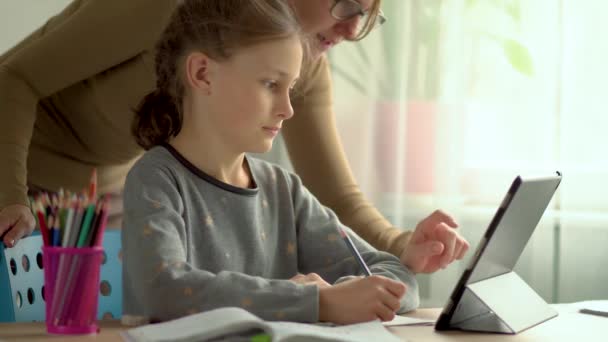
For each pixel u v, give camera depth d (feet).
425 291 8.94
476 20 8.99
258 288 3.10
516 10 8.89
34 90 4.75
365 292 3.09
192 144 3.84
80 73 4.68
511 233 3.26
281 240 4.16
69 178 5.23
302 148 5.12
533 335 3.16
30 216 4.26
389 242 4.55
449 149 9.06
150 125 3.97
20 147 4.59
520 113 8.95
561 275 8.90
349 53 9.18
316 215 4.27
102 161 5.27
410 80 9.12
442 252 3.96
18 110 4.65
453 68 9.04
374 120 9.19
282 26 3.57
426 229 4.01
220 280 3.13
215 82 3.66
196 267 3.71
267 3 3.60
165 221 3.45
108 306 4.42
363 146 9.16
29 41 5.24
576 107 8.84
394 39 9.12
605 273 8.84
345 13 4.49
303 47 4.53
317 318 3.06
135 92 4.74
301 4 4.40
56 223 3.01
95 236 3.01
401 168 9.15
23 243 4.15
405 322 3.34
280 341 2.48
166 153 3.79
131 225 3.48
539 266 8.93
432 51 9.05
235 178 4.00
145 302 3.22
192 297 3.12
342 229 3.96
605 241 8.84
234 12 3.58
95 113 5.00
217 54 3.62
